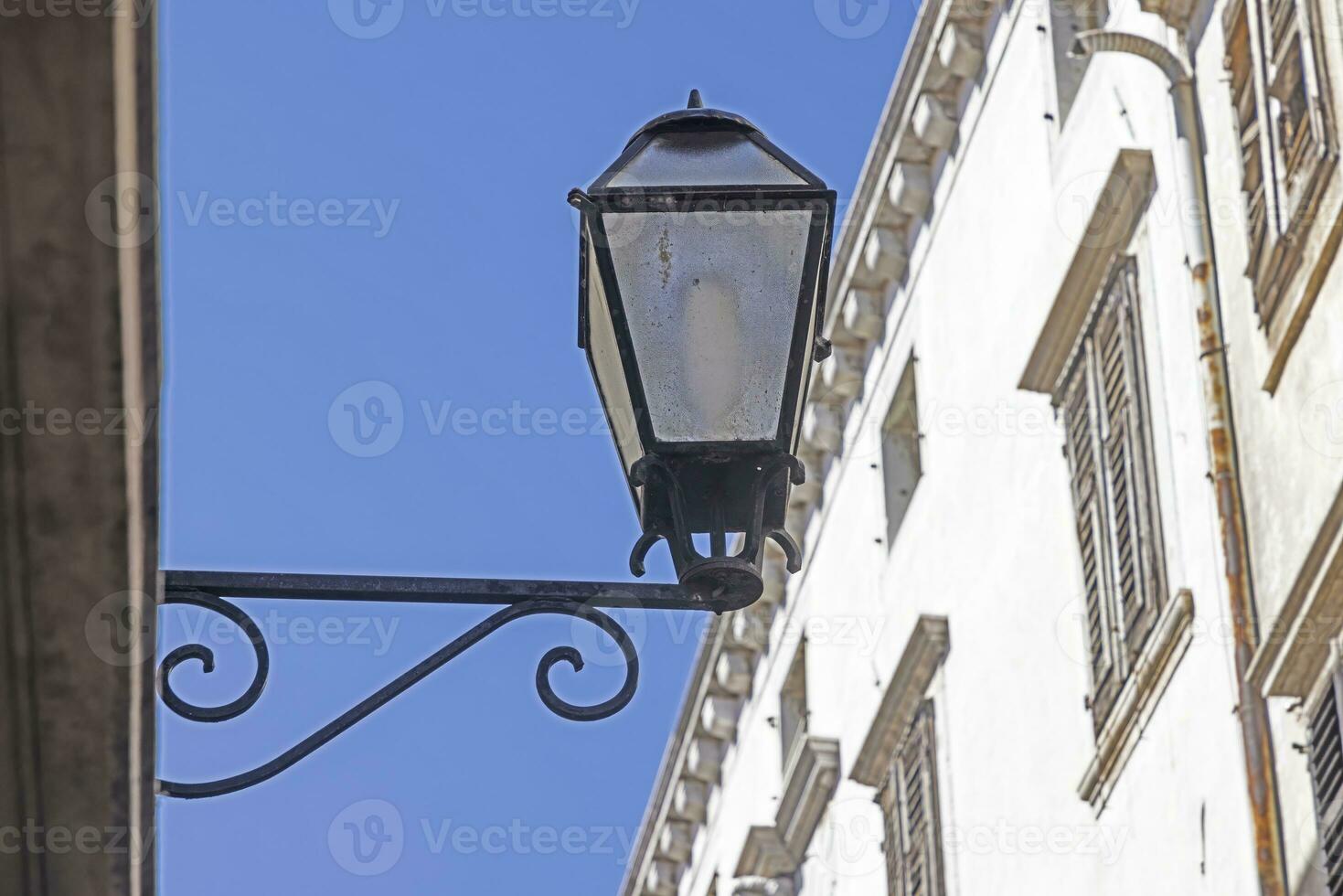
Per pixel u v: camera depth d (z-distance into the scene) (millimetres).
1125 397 22047
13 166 6004
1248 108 19688
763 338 8281
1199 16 21062
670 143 8602
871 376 31188
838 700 31547
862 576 30938
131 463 6875
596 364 8562
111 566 7148
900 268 30219
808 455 33000
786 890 32938
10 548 7059
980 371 26828
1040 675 23719
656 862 39281
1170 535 20531
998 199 26656
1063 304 23484
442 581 7965
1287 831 17328
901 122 29203
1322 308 17562
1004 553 25438
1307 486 17562
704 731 36969
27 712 7570
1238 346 19359
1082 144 24000
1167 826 19859
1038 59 25734
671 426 8141
